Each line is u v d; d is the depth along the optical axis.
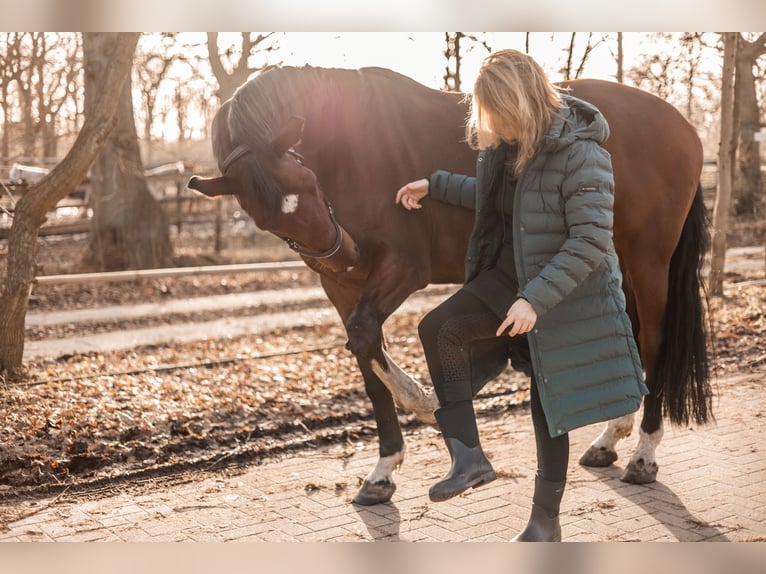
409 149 3.09
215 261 12.63
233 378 5.18
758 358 5.42
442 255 3.20
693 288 3.41
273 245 14.25
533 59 2.26
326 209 2.74
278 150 2.52
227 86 9.42
